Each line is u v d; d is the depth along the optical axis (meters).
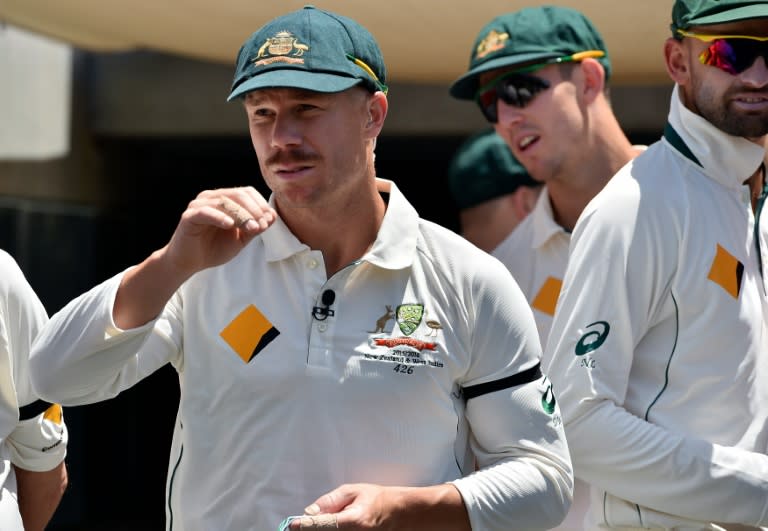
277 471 7.75
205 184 36.34
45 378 7.64
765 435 9.45
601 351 9.20
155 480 33.50
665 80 20.27
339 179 7.74
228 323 7.97
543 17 12.41
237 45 20.11
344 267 7.98
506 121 12.48
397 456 7.80
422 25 17.61
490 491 7.84
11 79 27.78
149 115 29.97
